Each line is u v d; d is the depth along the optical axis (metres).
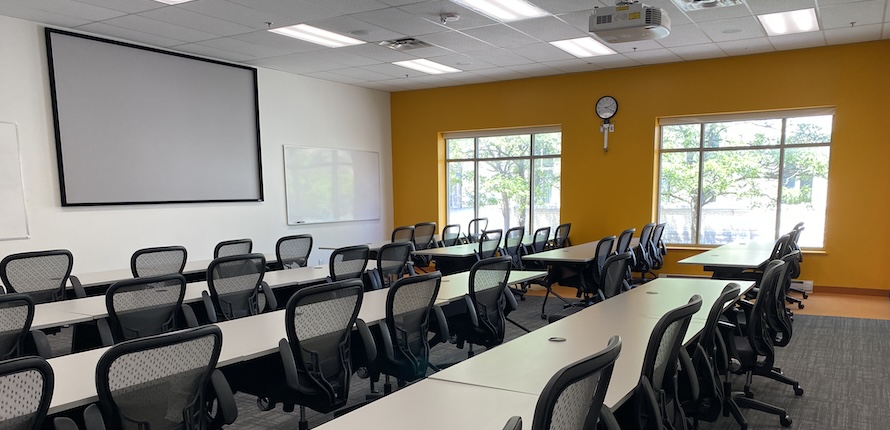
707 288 3.95
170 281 3.15
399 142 10.03
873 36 6.42
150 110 6.42
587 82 8.41
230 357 2.38
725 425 3.21
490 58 7.35
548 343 2.50
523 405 1.78
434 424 1.64
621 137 8.23
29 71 5.43
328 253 8.82
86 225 5.91
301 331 2.55
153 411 1.90
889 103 6.64
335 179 8.91
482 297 3.61
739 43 6.69
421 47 6.64
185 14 5.29
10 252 5.32
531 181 9.18
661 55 7.33
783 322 3.45
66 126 5.70
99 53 5.95
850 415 3.30
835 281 7.09
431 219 9.83
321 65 7.63
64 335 5.48
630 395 1.89
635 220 8.21
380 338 3.14
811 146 7.29
